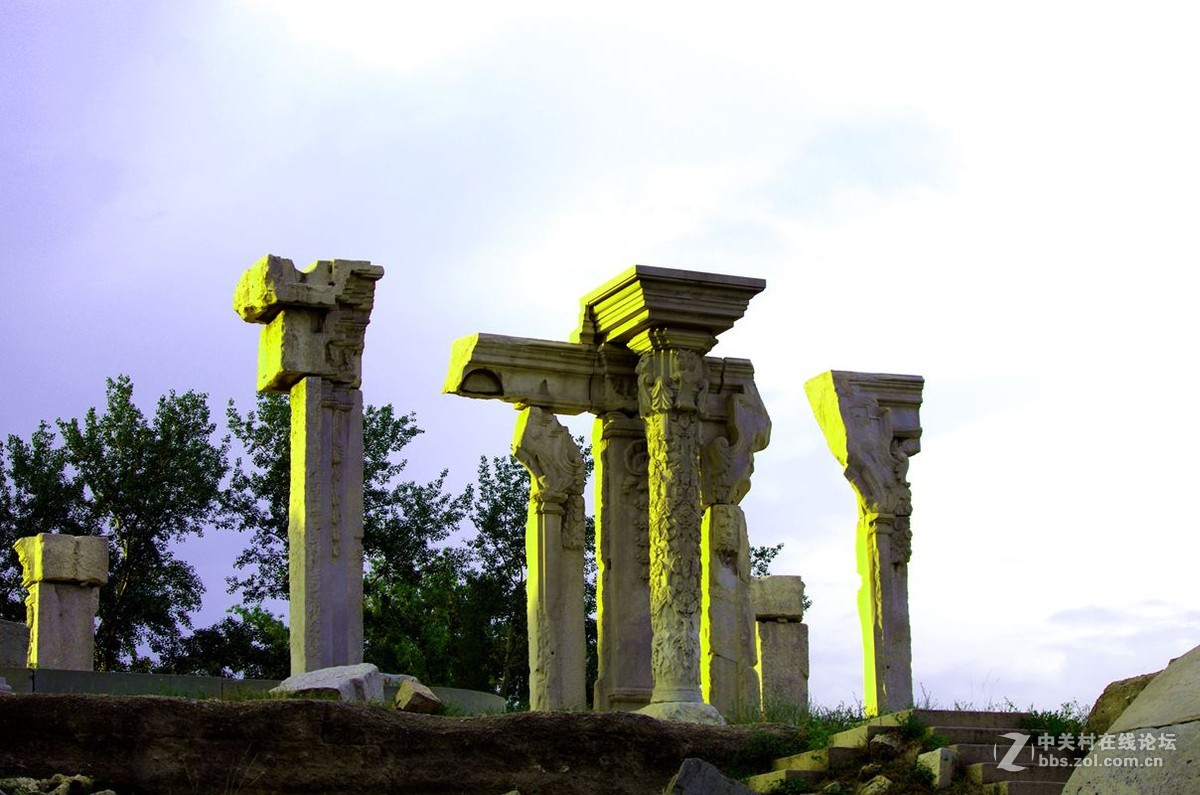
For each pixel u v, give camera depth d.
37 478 35.22
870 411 22.39
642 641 19.53
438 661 34.00
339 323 19.12
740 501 20.20
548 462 19.47
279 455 34.81
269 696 15.62
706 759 15.02
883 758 14.25
